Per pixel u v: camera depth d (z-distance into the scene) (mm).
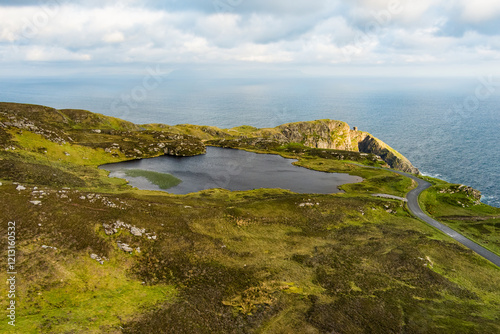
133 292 45781
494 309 50438
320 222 82812
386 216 93188
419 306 48812
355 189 125875
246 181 135750
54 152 129250
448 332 42156
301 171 158125
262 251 64375
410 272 59781
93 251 52000
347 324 43000
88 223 58344
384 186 131375
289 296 48938
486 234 85688
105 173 125812
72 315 37688
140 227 63156
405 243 73125
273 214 84688
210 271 54469
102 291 44438
